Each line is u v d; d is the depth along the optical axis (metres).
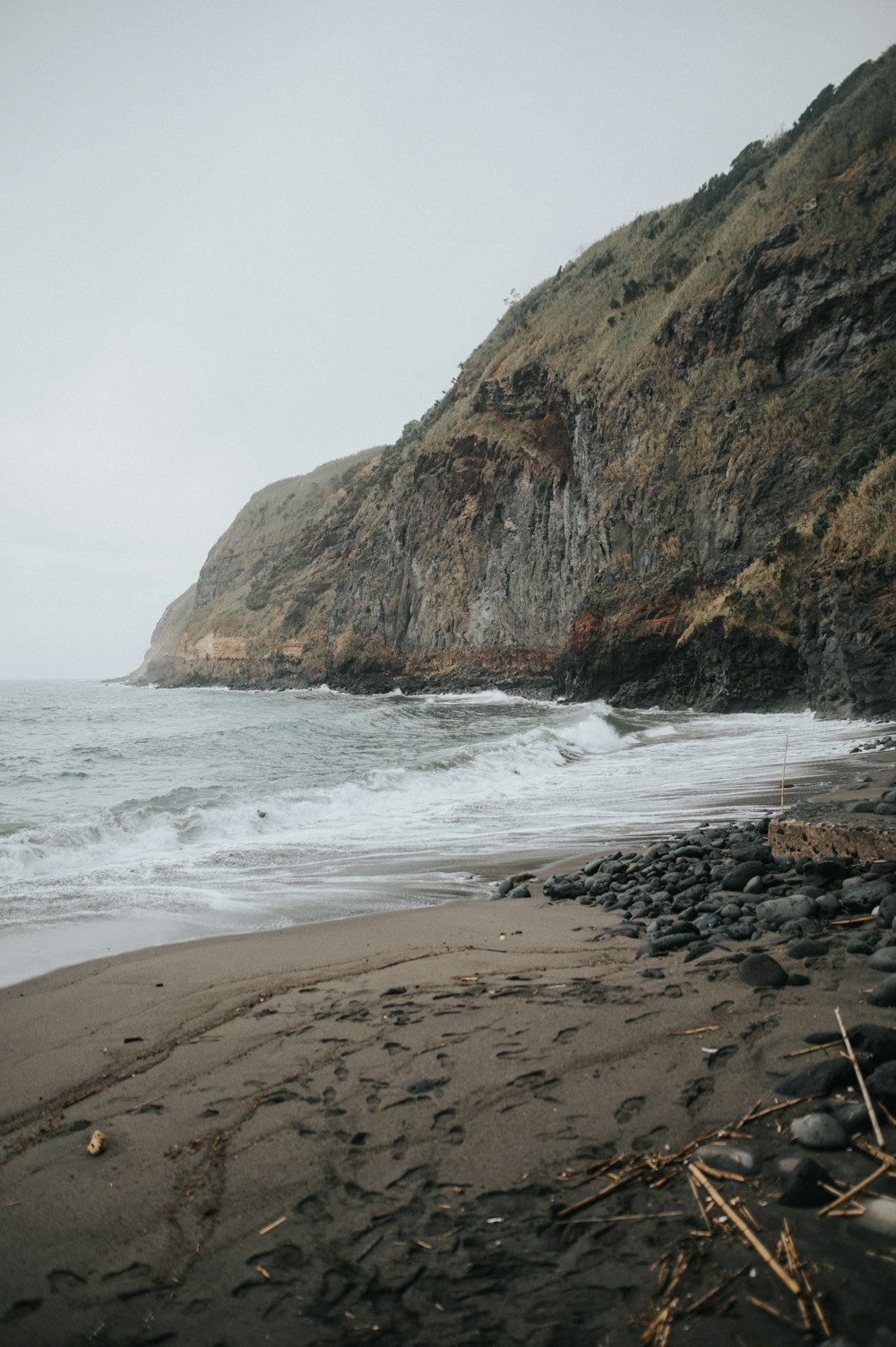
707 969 3.27
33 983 4.11
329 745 22.72
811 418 34.75
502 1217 1.80
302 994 3.62
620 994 3.10
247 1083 2.66
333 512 98.38
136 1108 2.54
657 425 42.69
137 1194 2.04
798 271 37.88
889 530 20.94
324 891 6.33
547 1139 2.10
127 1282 1.71
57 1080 2.82
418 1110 2.33
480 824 9.36
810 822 5.55
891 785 8.70
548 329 60.44
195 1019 3.40
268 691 83.88
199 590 130.62
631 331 49.50
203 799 10.80
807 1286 1.47
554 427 55.44
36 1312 1.63
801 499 33.69
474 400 64.12
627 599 38.09
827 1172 1.78
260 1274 1.70
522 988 3.35
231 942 4.87
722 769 13.37
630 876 6.02
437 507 63.66
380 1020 3.13
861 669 20.31
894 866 4.59
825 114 47.03
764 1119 2.05
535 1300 1.54
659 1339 1.40
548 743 17.58
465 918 5.19
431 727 29.00
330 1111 2.39
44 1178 2.14
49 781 15.19
